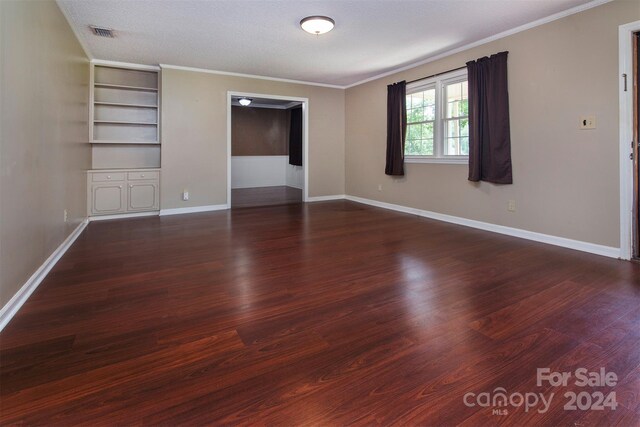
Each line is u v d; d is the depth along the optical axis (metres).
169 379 1.60
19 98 2.37
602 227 3.54
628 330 2.04
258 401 1.46
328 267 3.21
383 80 6.43
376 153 6.74
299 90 7.04
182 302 2.45
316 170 7.43
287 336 2.00
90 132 5.42
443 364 1.72
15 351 1.82
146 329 2.07
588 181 3.62
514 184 4.32
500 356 1.79
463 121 5.05
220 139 6.36
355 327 2.10
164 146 5.89
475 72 4.61
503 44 4.33
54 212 3.28
